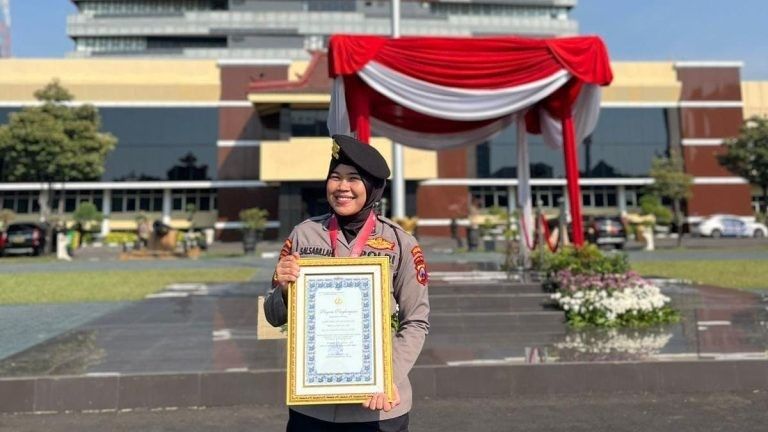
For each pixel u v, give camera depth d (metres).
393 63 8.28
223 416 4.05
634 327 6.40
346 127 8.16
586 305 6.71
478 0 54.06
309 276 1.74
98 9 53.16
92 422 3.93
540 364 4.61
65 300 9.57
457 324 6.71
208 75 31.05
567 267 7.40
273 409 4.22
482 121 11.38
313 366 1.68
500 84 8.52
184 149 30.59
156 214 31.36
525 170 10.58
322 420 1.82
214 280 13.01
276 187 30.55
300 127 27.20
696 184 31.83
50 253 24.14
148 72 30.84
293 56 52.12
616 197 32.97
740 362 4.64
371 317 1.71
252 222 24.28
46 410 4.20
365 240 1.93
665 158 30.73
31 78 30.17
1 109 29.89
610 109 32.22
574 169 8.90
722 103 32.34
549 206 32.28
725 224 30.05
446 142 11.84
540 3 55.09
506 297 7.25
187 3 53.59
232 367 4.61
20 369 4.58
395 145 14.20
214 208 31.39
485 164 31.53
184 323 7.12
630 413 3.99
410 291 1.92
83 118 24.98
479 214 31.48
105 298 9.80
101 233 30.84
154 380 4.33
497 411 4.08
